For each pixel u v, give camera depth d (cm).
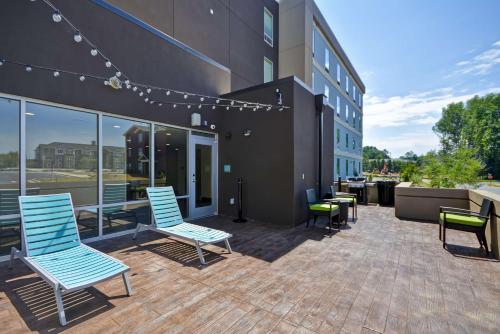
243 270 311
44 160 365
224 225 539
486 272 309
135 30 470
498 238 350
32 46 345
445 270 314
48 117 369
